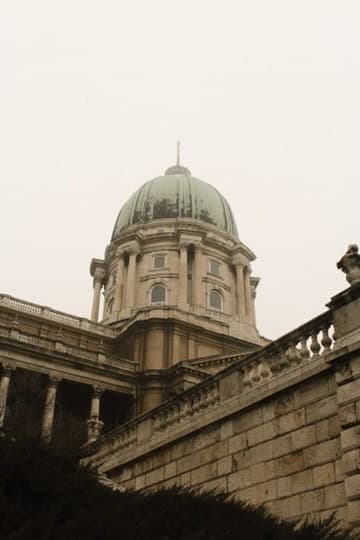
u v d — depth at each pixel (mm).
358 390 10695
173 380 50875
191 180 78625
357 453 10312
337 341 11531
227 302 67875
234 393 14242
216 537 7492
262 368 13680
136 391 51344
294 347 13039
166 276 67188
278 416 12555
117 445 18875
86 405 52531
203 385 15586
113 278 70312
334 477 10773
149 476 16453
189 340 56312
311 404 11820
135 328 56188
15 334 47562
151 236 70250
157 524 7676
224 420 14148
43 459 8688
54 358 48156
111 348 57875
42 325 55125
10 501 7707
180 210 73688
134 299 65750
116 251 70250
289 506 11516
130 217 74875
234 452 13461
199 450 14734
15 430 9398
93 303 71062
